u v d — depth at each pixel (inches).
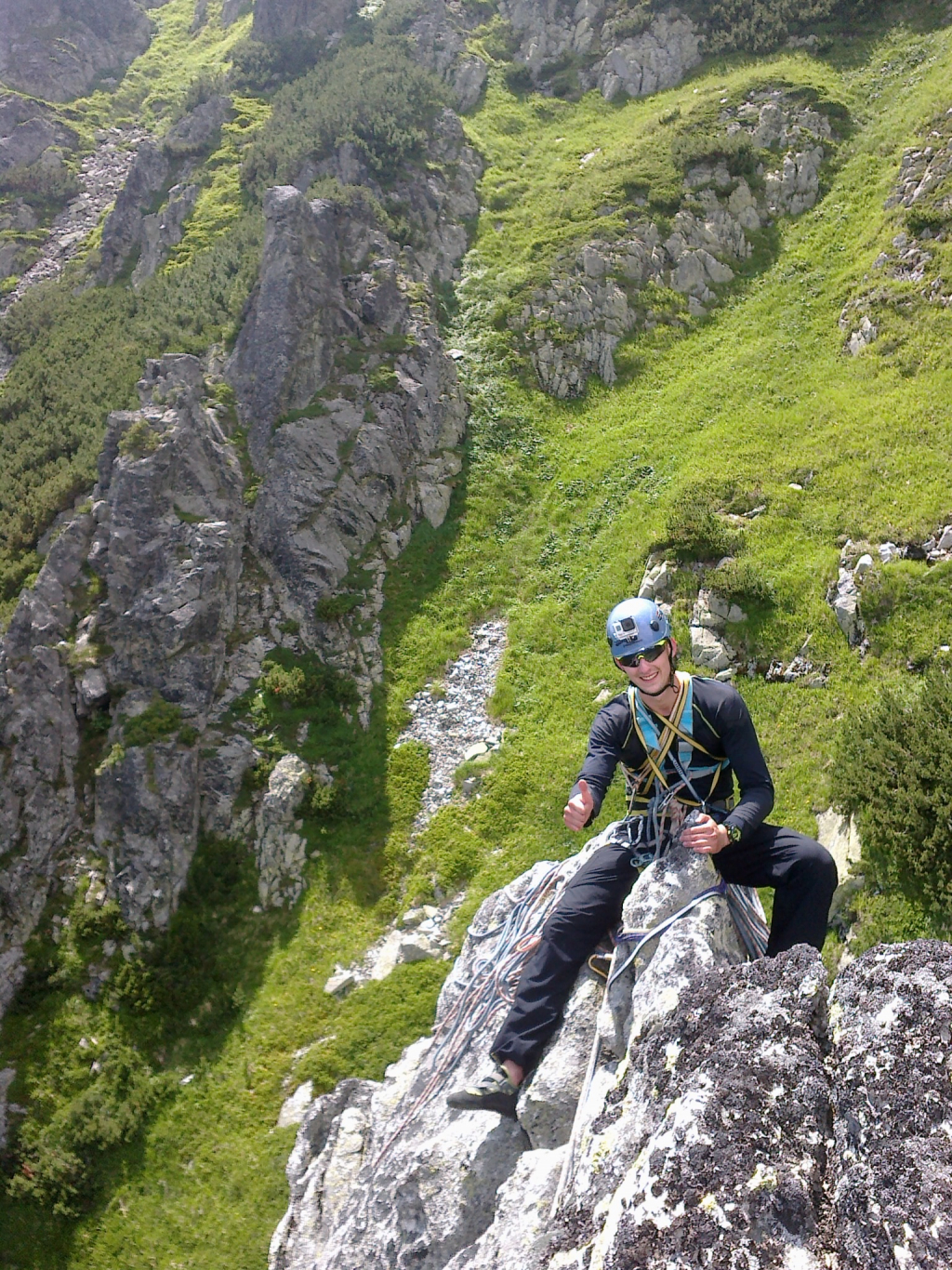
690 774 211.6
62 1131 719.1
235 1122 717.3
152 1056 764.6
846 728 692.7
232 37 2878.9
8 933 825.5
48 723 912.3
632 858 223.8
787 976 170.4
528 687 987.9
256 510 1105.4
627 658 201.9
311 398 1198.3
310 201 1378.0
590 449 1243.2
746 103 1689.2
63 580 1000.2
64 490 1184.8
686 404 1233.4
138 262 1889.8
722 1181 143.6
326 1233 375.9
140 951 813.2
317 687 987.3
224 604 1019.9
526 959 271.4
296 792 901.8
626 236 1483.8
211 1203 676.7
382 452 1173.1
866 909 581.9
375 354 1269.7
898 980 155.0
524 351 1391.5
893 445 962.1
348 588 1088.2
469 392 1332.4
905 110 1553.9
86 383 1414.9
